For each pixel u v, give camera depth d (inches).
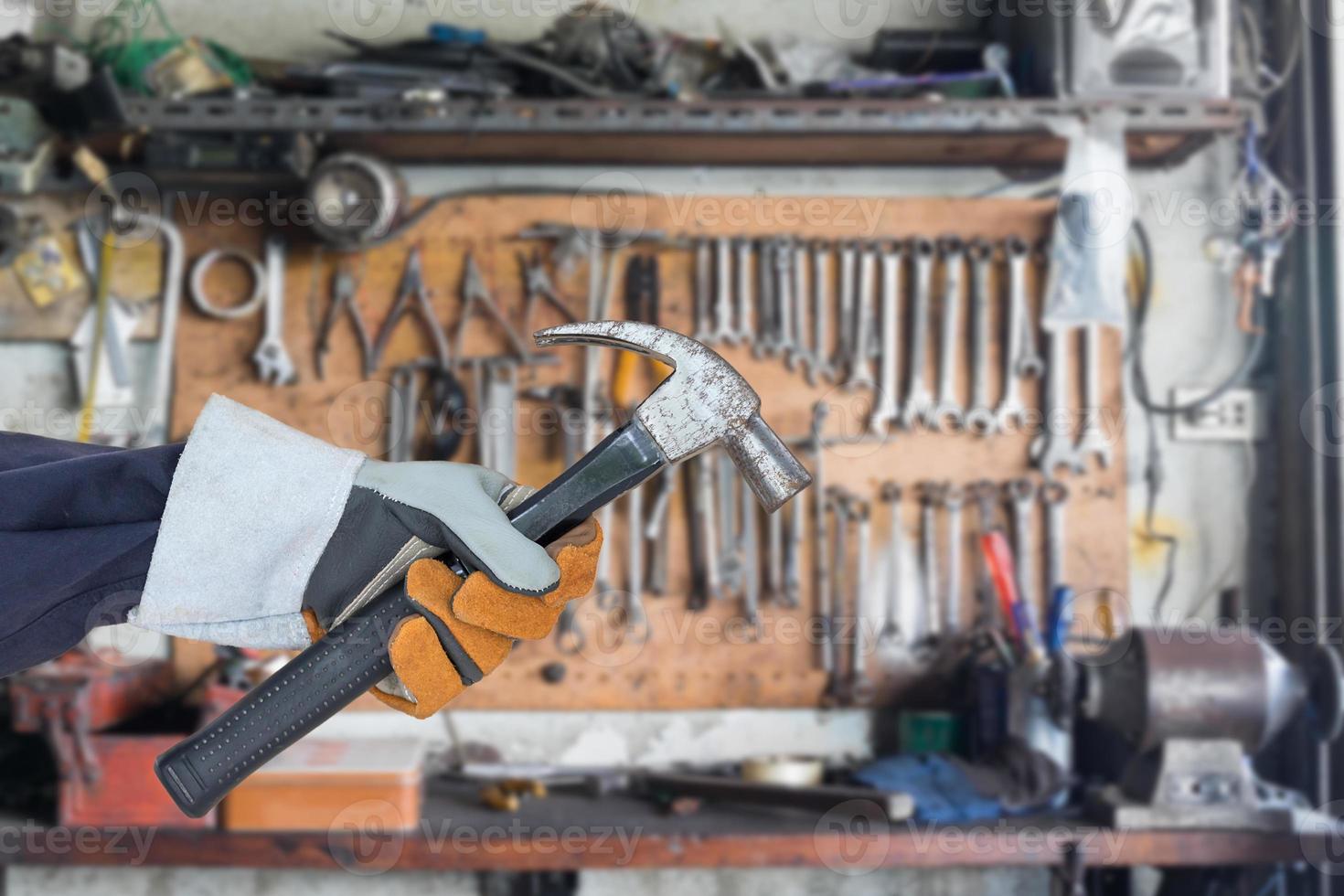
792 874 117.4
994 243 120.3
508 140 110.8
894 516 119.2
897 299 120.5
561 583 36.9
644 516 118.9
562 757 118.6
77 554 37.3
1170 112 108.6
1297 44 118.3
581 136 109.3
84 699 96.7
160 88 108.7
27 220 115.8
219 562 36.4
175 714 110.7
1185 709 98.8
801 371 119.3
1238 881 108.0
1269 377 122.6
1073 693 102.7
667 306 119.0
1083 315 117.4
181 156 106.0
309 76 107.7
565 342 39.9
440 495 37.2
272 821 97.9
